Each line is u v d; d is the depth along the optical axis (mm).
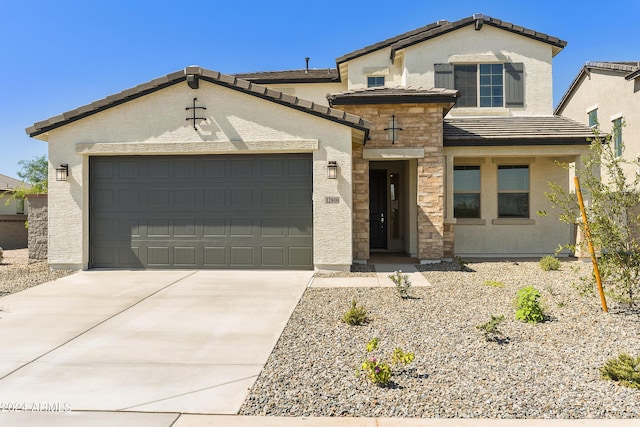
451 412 4105
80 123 11320
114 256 11562
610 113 18828
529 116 15500
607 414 4051
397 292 9000
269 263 11312
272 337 6301
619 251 7465
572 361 5285
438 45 15695
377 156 12625
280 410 4180
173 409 4211
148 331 6598
